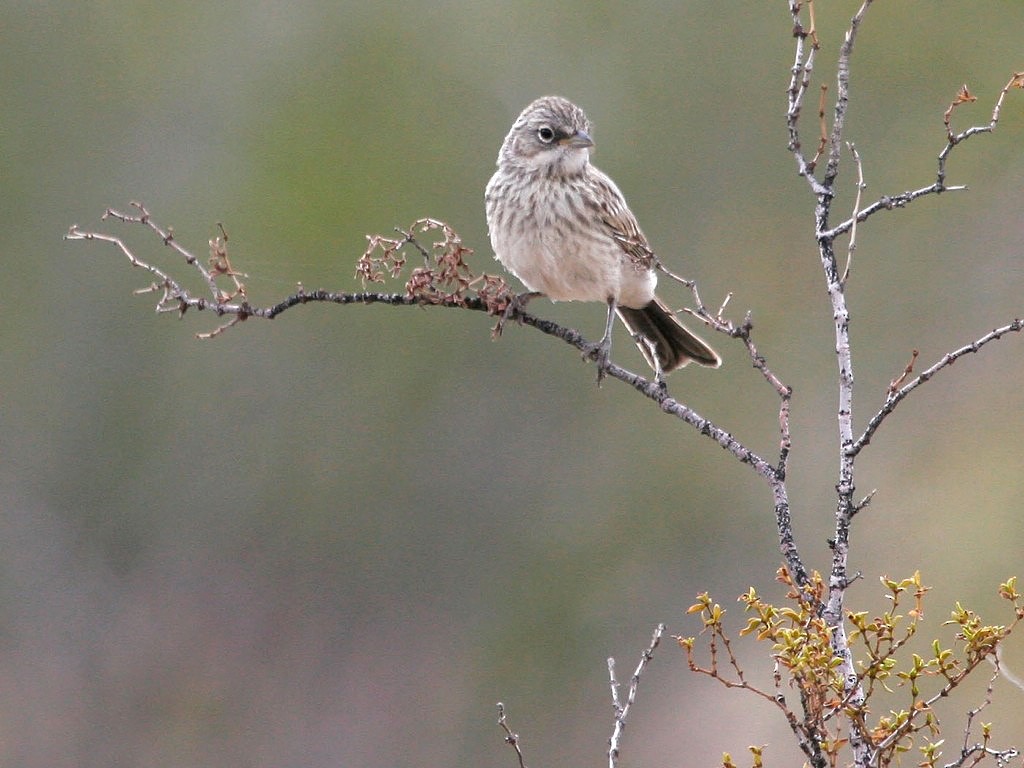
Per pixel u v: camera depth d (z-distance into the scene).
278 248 17.81
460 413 18.81
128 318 19.03
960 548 15.63
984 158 17.55
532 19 18.39
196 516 19.30
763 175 17.94
